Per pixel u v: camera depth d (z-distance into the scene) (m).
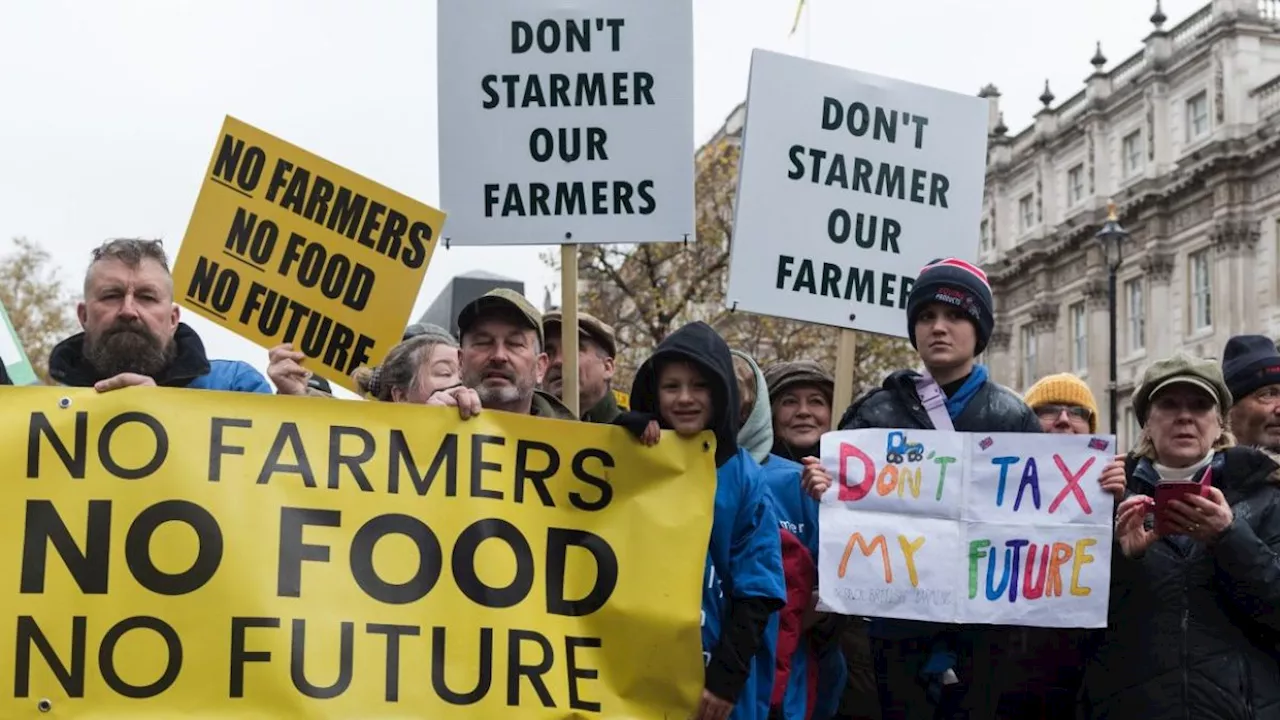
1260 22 42.62
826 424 6.27
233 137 5.63
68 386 4.76
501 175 5.97
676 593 4.62
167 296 4.74
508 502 4.62
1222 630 4.70
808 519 5.45
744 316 26.42
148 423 4.45
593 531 4.64
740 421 5.70
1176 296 45.34
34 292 46.31
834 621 5.40
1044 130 53.34
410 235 5.66
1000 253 56.53
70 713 4.26
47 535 4.34
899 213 6.32
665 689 4.58
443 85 6.02
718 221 24.17
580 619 4.59
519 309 5.28
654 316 22.78
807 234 6.23
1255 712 4.63
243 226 5.61
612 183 5.95
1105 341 49.59
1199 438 4.94
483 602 4.54
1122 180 48.59
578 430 4.70
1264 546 4.57
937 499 5.04
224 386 5.07
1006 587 4.97
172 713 4.30
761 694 4.92
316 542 4.48
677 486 4.70
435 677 4.46
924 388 5.22
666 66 5.97
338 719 4.37
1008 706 5.25
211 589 4.38
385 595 4.49
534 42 5.99
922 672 5.13
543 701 4.51
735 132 37.78
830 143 6.27
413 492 4.58
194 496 4.43
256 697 4.35
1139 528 4.80
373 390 5.40
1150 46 46.28
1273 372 5.64
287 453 4.52
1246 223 42.19
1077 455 5.01
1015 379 55.66
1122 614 4.88
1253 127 42.22
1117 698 4.82
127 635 4.32
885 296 6.27
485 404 5.26
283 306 5.61
